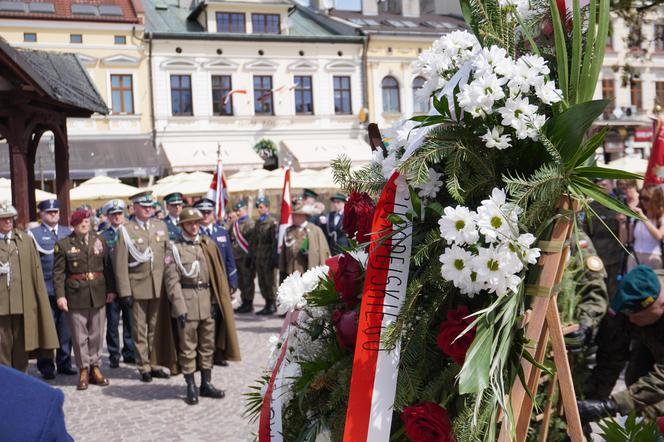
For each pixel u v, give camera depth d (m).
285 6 32.06
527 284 1.95
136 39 29.47
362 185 2.31
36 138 10.28
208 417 6.21
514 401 1.92
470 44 2.21
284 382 2.41
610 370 3.09
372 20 35.62
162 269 7.84
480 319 1.83
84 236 7.53
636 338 3.07
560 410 2.57
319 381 2.16
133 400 6.88
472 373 1.76
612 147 29.88
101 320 7.57
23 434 1.30
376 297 1.99
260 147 31.30
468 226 1.81
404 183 2.03
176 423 6.05
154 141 29.91
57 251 7.43
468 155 1.95
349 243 2.48
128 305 7.86
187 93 30.58
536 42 2.16
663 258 7.29
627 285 2.89
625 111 30.59
